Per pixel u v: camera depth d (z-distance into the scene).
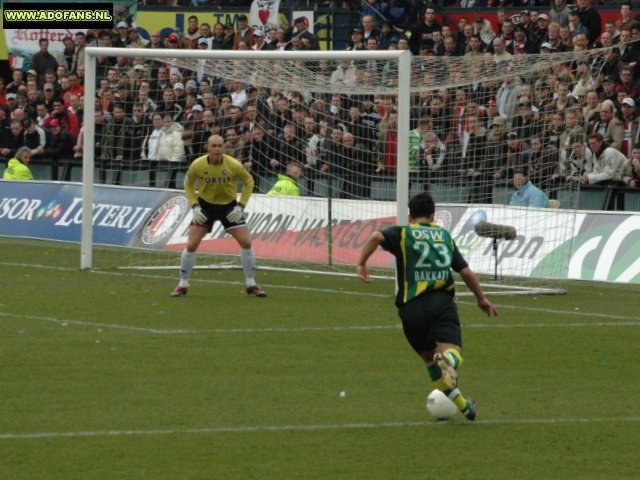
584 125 74.25
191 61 67.12
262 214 72.50
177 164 81.31
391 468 27.58
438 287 31.62
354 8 98.62
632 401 35.03
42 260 71.44
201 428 31.20
